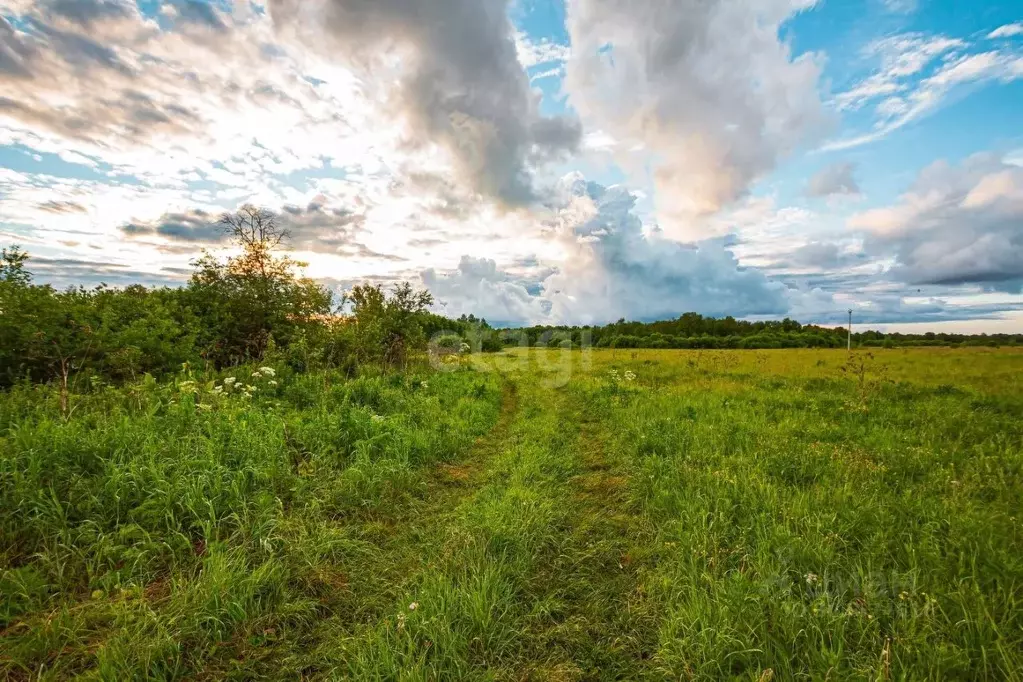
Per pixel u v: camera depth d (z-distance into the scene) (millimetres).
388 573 4371
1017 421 8789
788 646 2990
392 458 7043
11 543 3990
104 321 8836
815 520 4500
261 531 4586
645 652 3326
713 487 5551
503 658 3281
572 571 4434
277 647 3355
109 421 6043
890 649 2828
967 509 4547
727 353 31328
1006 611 3057
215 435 6070
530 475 6766
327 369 12320
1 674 2955
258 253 13883
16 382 7539
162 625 3318
